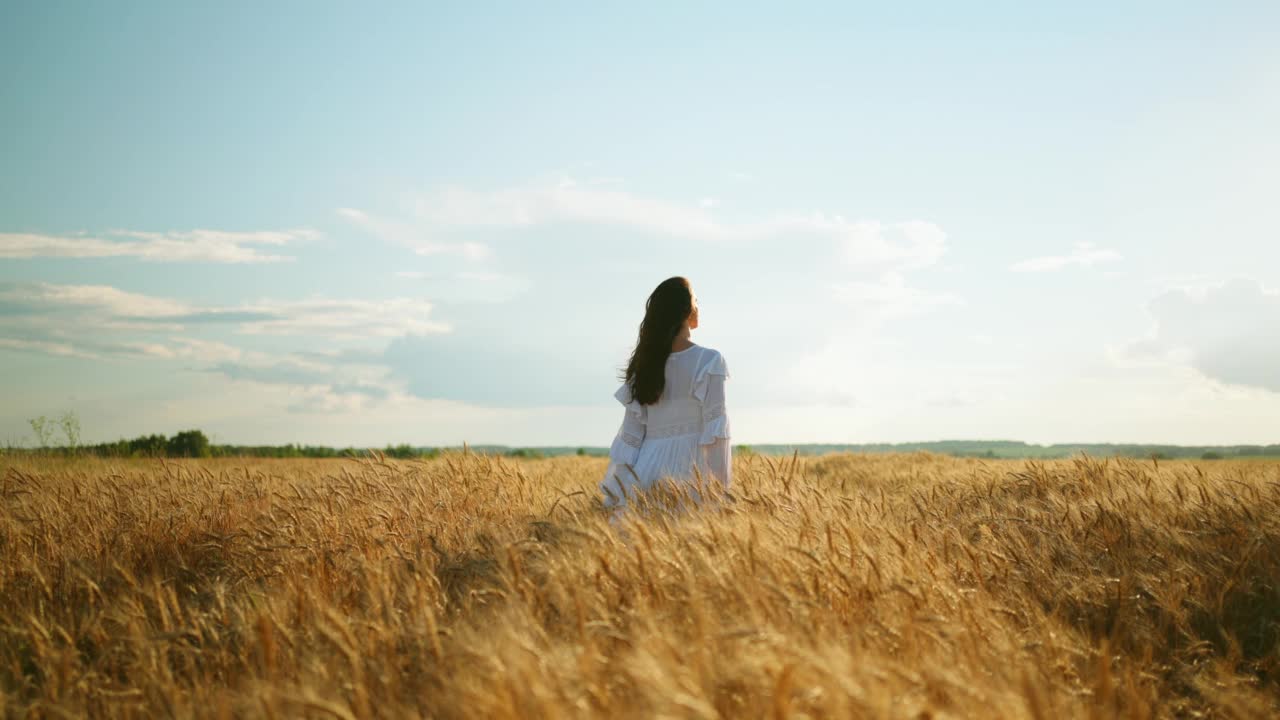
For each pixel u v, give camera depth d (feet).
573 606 10.29
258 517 20.39
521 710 7.18
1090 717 8.66
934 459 59.11
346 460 28.78
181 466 30.09
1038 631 11.49
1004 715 7.47
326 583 14.01
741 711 7.47
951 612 11.43
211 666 10.59
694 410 17.34
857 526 14.60
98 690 9.45
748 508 15.55
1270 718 9.70
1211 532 16.60
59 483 25.53
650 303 17.61
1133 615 13.23
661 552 11.89
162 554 18.06
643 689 7.25
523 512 21.43
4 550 17.19
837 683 7.20
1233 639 11.98
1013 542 16.63
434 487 23.34
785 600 9.75
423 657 9.54
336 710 7.48
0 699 9.51
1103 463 25.46
